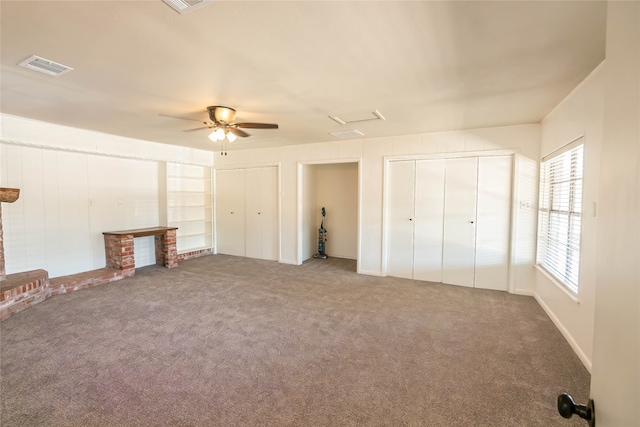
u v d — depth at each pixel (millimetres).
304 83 2652
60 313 3414
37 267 4316
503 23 1747
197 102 3180
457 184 4543
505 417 1890
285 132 4586
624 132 607
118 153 5121
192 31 1852
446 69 2365
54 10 1632
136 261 5664
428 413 1920
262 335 2945
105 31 1850
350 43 1989
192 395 2066
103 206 5094
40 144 4180
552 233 3555
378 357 2561
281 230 6121
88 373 2293
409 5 1591
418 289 4398
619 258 620
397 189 4969
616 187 640
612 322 644
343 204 6730
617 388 610
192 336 2910
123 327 3082
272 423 1830
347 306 3719
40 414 1865
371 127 4262
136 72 2441
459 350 2678
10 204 4051
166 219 5910
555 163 3502
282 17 1704
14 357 2500
